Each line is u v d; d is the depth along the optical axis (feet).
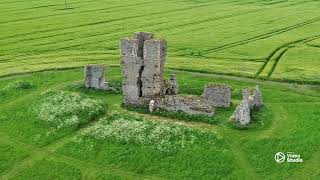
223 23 415.03
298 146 181.27
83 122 201.46
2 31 375.25
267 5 507.71
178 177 165.68
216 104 213.87
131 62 206.90
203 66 284.41
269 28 396.57
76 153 180.96
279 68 284.00
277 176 165.27
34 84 249.96
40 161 177.37
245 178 164.14
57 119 202.59
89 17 429.79
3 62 296.92
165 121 198.29
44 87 245.86
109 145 183.42
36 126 200.54
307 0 539.70
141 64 206.69
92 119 204.64
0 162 177.58
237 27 400.06
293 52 321.73
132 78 209.15
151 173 168.45
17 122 205.57
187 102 201.87
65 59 301.02
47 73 272.31
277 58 308.60
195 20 425.69
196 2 517.96
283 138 186.50
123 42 204.85
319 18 437.17
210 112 199.41
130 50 205.05
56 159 178.40
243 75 269.85
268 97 234.79
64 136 193.06
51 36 363.97
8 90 240.53
